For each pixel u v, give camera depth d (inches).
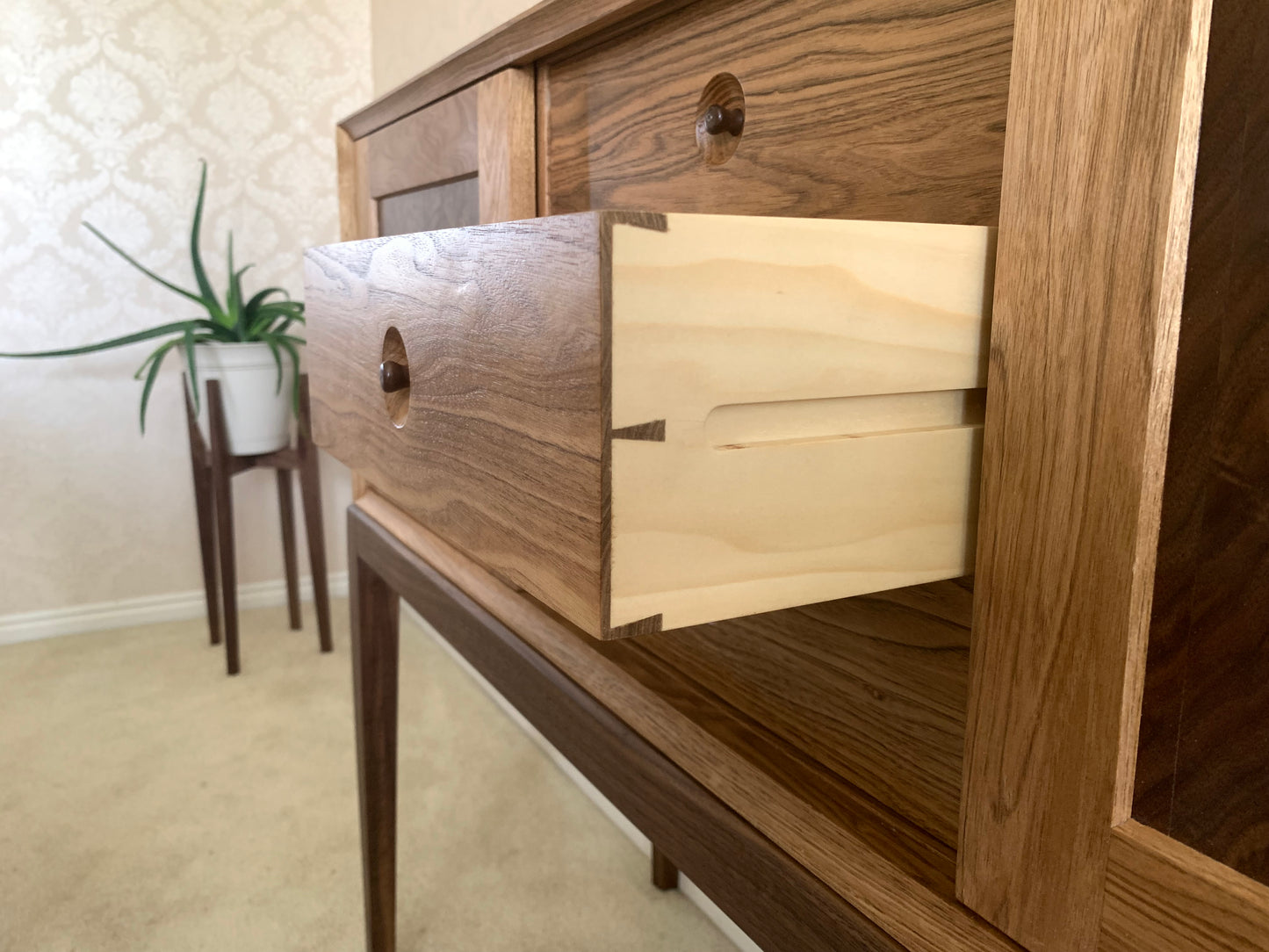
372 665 40.6
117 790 58.7
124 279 82.2
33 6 76.4
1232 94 11.2
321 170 88.0
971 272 15.1
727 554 14.0
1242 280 11.3
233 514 88.1
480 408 17.0
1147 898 12.9
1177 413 12.1
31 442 81.4
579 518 13.7
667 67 23.7
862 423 15.1
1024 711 14.4
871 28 18.1
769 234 13.4
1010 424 14.1
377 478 23.4
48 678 75.1
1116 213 12.3
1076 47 12.6
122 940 45.6
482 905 48.4
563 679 26.0
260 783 59.6
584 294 12.9
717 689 23.8
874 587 15.3
